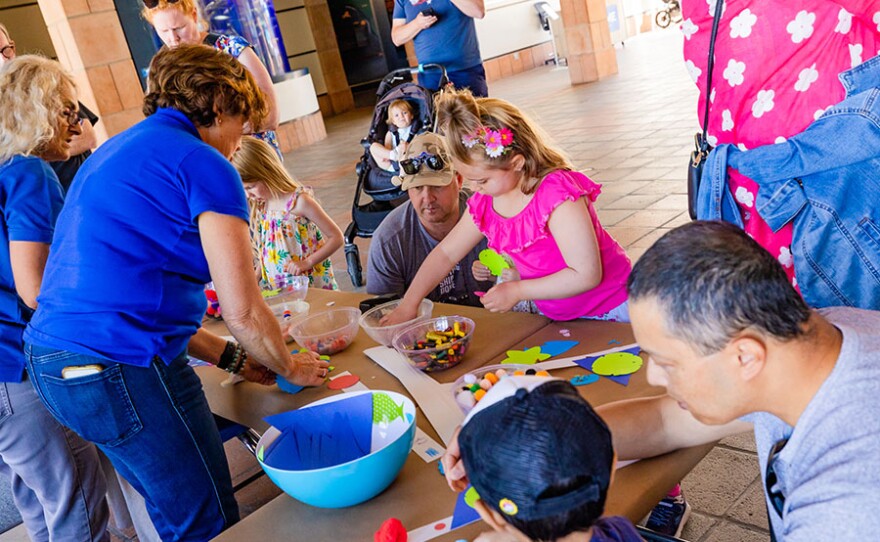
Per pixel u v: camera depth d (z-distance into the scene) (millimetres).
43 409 2084
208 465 1735
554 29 14492
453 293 2596
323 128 12203
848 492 817
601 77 11477
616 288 1975
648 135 7051
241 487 2594
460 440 874
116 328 1588
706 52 1947
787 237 1910
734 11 1821
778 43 1776
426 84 5250
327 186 8125
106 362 1598
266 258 3215
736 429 1236
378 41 16016
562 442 782
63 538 2229
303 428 1479
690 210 2082
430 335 1856
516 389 848
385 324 2115
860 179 1708
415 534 1216
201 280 1722
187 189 1580
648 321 907
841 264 1783
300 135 11719
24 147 1906
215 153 1633
